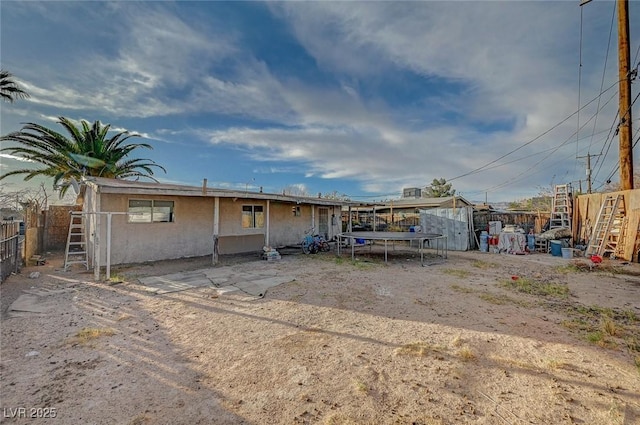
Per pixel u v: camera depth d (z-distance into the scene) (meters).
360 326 4.07
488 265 9.38
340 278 7.20
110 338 3.65
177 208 10.24
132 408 2.31
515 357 3.15
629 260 9.48
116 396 2.46
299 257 10.87
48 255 11.08
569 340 3.59
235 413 2.25
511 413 2.24
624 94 10.62
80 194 11.33
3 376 2.75
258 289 6.03
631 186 10.33
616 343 3.50
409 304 5.10
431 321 4.27
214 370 2.90
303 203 13.94
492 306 5.01
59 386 2.60
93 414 2.23
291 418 2.19
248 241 12.41
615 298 5.51
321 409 2.30
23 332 3.81
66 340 3.58
